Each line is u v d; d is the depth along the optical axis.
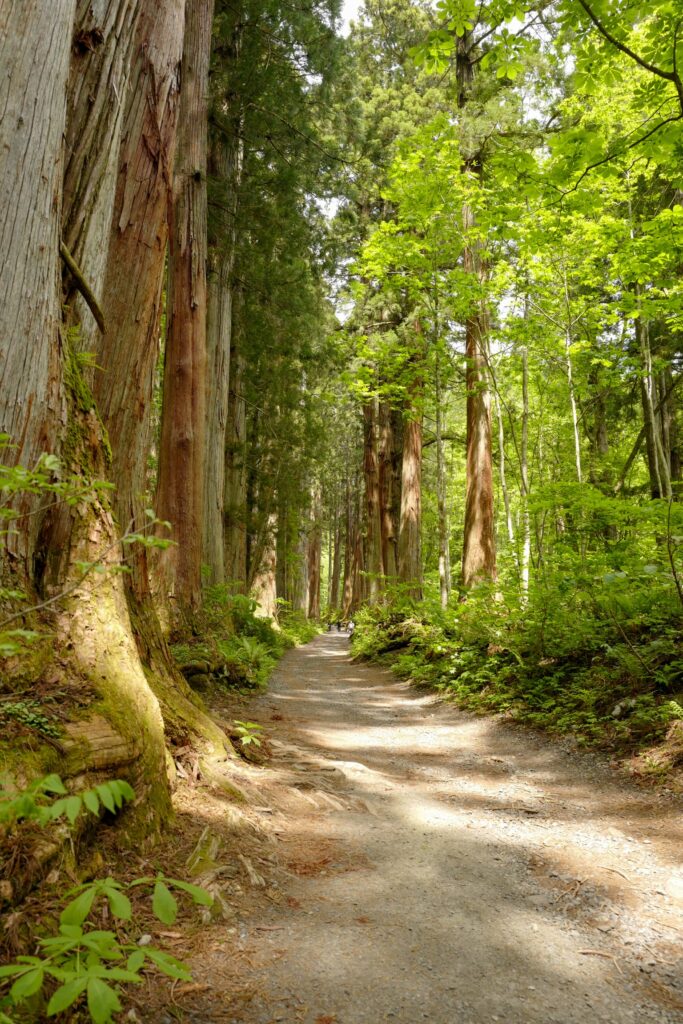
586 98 13.00
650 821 4.84
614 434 24.50
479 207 12.22
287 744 6.77
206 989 2.52
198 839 3.64
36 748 2.84
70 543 3.63
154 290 5.43
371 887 3.70
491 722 8.62
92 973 1.44
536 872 4.07
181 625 9.45
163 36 5.36
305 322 17.30
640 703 6.69
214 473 13.10
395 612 18.67
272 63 13.34
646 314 11.58
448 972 2.84
